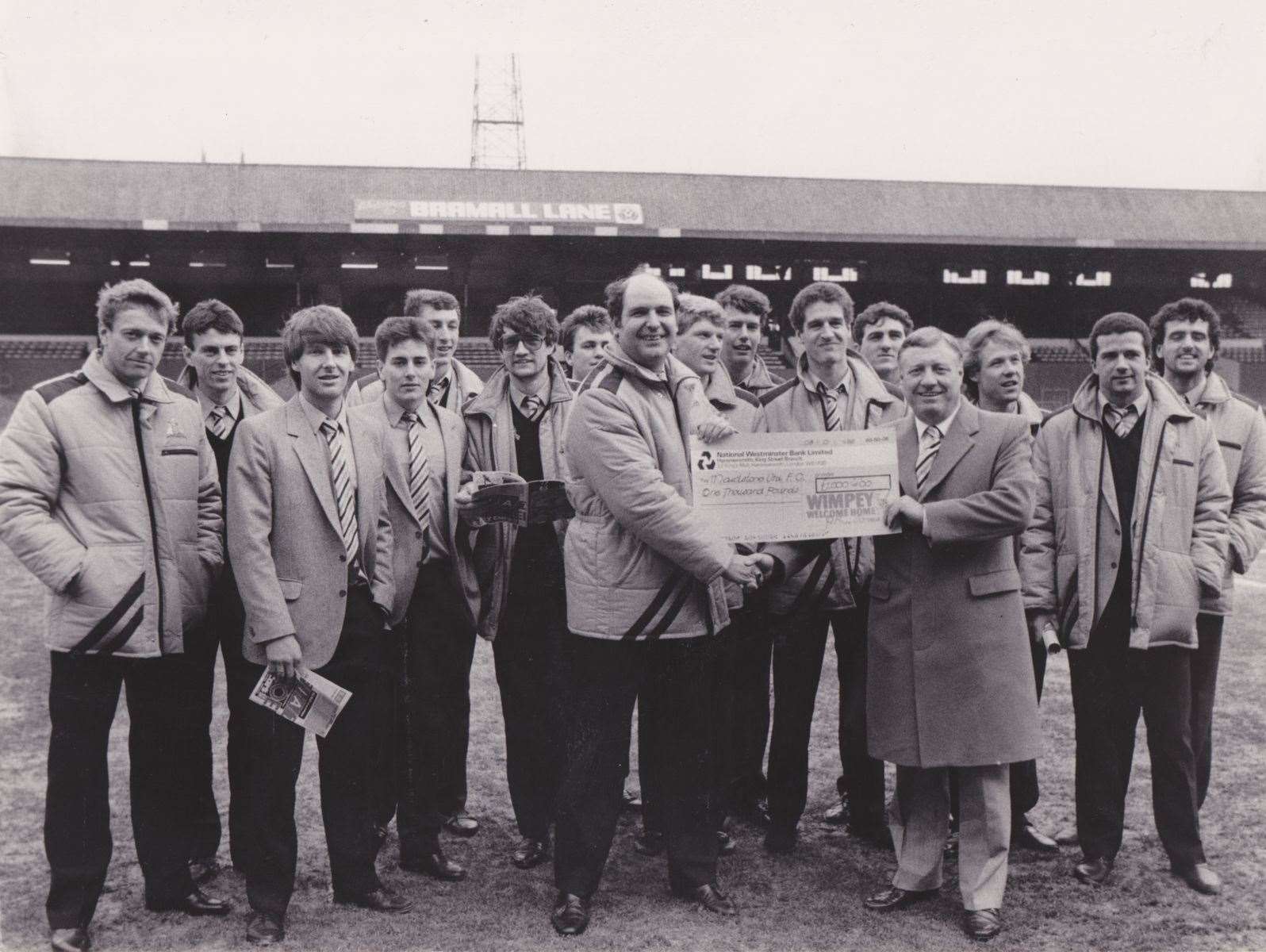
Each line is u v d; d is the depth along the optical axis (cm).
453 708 386
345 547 316
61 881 296
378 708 334
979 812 316
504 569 370
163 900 324
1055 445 356
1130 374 342
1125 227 3406
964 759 311
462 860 368
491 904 333
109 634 294
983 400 379
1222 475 350
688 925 316
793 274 3556
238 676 337
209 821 351
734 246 3416
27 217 2859
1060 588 351
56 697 296
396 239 3209
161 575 306
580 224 3086
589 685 323
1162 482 339
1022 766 366
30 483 290
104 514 297
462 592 369
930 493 323
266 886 306
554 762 368
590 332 436
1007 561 321
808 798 425
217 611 336
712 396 386
